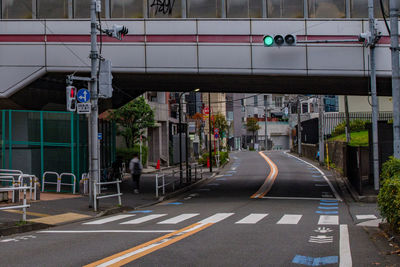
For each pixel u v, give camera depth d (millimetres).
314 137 53062
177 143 52750
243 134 98312
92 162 16141
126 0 21875
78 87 24750
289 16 21688
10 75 21797
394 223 9469
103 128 26969
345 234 10477
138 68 21500
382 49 21234
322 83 23953
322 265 7316
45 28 21781
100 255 8102
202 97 72375
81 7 22016
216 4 21656
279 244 9180
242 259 7719
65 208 15844
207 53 21406
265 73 21375
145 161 41844
